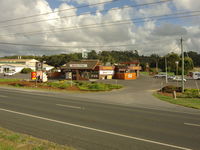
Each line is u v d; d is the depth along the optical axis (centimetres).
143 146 639
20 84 3350
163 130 845
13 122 891
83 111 1223
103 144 646
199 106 1605
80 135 734
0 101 1530
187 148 636
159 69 11319
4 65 9119
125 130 822
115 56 17688
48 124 876
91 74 5434
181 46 2762
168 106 1593
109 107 1441
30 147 580
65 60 12444
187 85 3988
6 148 557
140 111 1316
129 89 3095
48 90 2734
